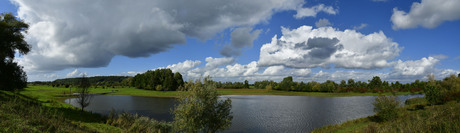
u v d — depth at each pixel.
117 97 83.50
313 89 133.88
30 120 13.66
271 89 137.12
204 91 17.95
